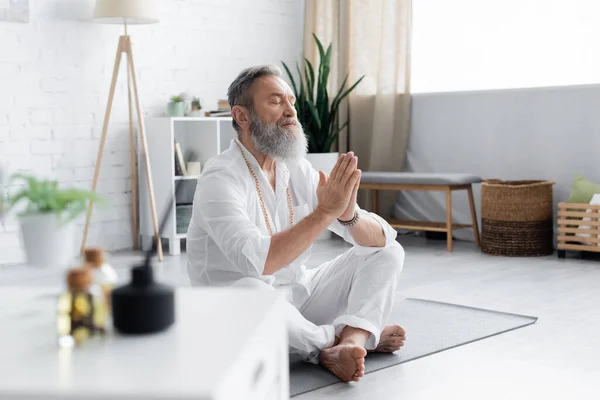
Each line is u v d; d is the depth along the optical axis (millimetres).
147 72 5211
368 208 5688
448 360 2605
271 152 2338
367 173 5309
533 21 5082
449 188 4902
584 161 4832
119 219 5145
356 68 5711
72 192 1372
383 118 5598
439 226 5195
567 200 4914
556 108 4934
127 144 5141
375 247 2463
